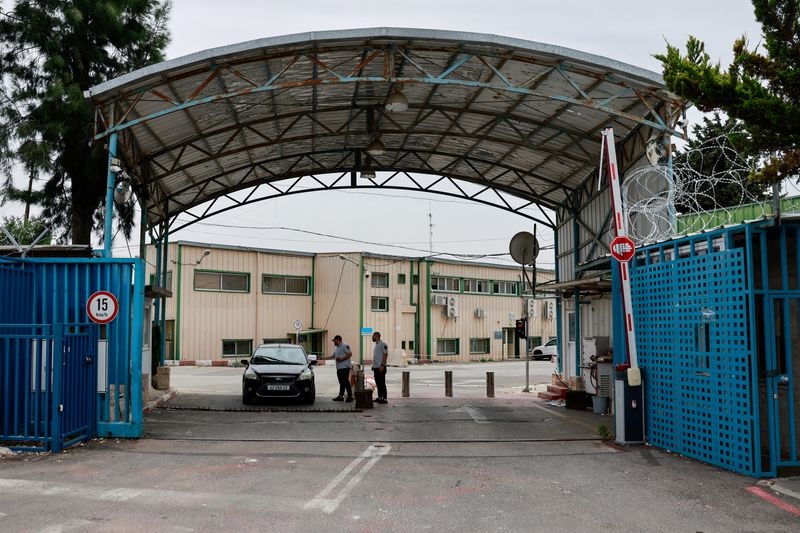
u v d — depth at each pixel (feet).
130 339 34.83
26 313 34.35
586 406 52.47
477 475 26.43
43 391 30.86
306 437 36.11
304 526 19.20
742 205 32.96
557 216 70.38
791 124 21.81
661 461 29.27
